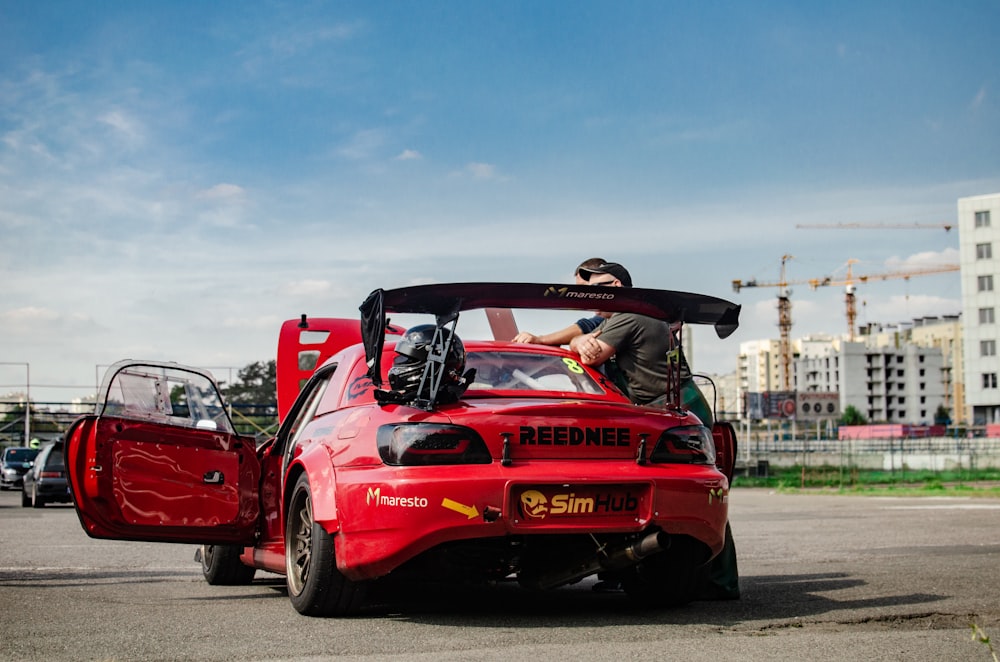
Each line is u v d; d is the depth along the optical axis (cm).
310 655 397
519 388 541
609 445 477
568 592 624
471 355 563
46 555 931
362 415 499
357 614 512
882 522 1394
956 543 1027
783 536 1145
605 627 466
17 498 2839
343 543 478
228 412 611
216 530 592
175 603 573
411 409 476
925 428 10162
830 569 766
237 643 425
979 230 9794
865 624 485
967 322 9825
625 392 591
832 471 4778
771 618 501
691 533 486
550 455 467
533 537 478
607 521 467
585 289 512
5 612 529
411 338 489
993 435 9212
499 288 500
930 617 505
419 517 449
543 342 645
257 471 615
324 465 503
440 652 399
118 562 865
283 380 870
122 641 433
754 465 4619
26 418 3941
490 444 460
